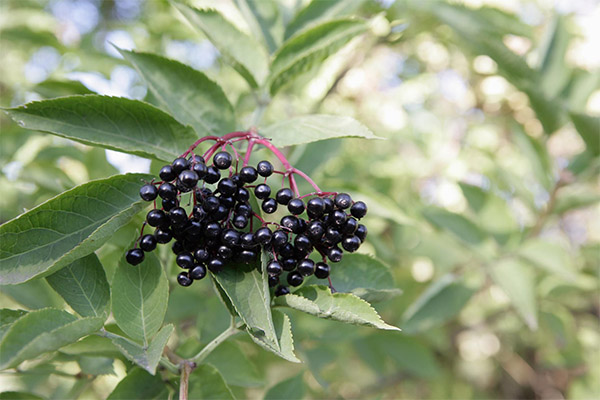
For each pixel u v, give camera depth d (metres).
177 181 0.30
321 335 0.49
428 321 0.52
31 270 0.29
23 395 0.36
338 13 0.43
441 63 0.82
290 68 0.38
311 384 0.70
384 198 0.46
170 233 0.30
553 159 0.54
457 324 0.76
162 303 0.32
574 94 0.53
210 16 0.39
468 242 0.52
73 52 0.59
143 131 0.33
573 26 0.79
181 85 0.37
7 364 0.26
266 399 0.39
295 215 0.31
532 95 0.52
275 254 0.31
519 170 0.74
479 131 0.81
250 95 0.60
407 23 0.60
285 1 0.47
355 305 0.30
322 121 0.33
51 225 0.29
